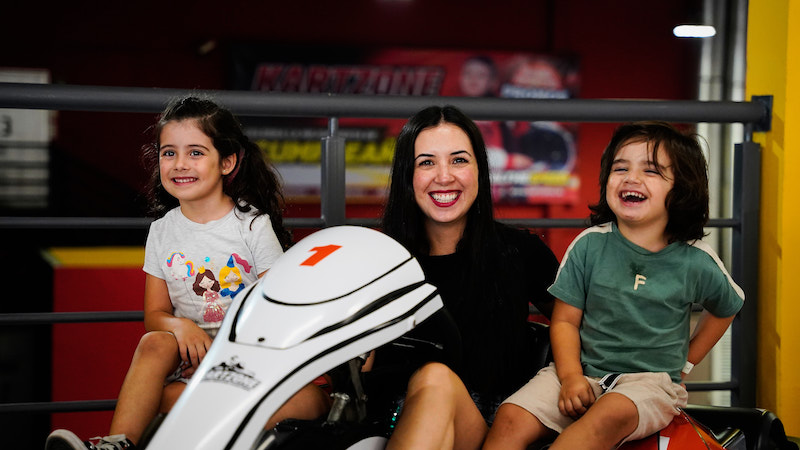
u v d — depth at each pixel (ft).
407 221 5.67
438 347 4.86
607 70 27.12
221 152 5.64
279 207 6.07
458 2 26.25
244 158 5.87
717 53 24.11
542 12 26.76
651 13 27.14
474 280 5.55
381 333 4.16
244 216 5.72
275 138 24.49
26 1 23.41
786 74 6.97
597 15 26.86
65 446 4.27
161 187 6.01
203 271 5.61
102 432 13.46
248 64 24.66
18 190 23.04
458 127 5.56
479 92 26.17
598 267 5.55
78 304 12.76
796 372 7.11
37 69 23.71
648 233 5.50
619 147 5.58
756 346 7.30
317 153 24.88
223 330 4.25
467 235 5.64
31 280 15.08
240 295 4.50
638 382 5.08
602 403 4.86
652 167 5.42
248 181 5.87
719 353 15.44
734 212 7.31
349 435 4.23
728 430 5.61
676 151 5.42
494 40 26.63
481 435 4.88
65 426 13.37
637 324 5.38
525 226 6.83
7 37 23.43
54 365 12.62
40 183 23.21
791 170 7.02
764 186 7.20
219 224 5.67
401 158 5.63
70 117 23.44
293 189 24.77
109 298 12.91
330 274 4.25
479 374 5.47
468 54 25.89
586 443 4.72
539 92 26.50
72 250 15.58
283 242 6.09
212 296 5.60
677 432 5.04
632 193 5.43
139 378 4.75
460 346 4.86
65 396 12.67
